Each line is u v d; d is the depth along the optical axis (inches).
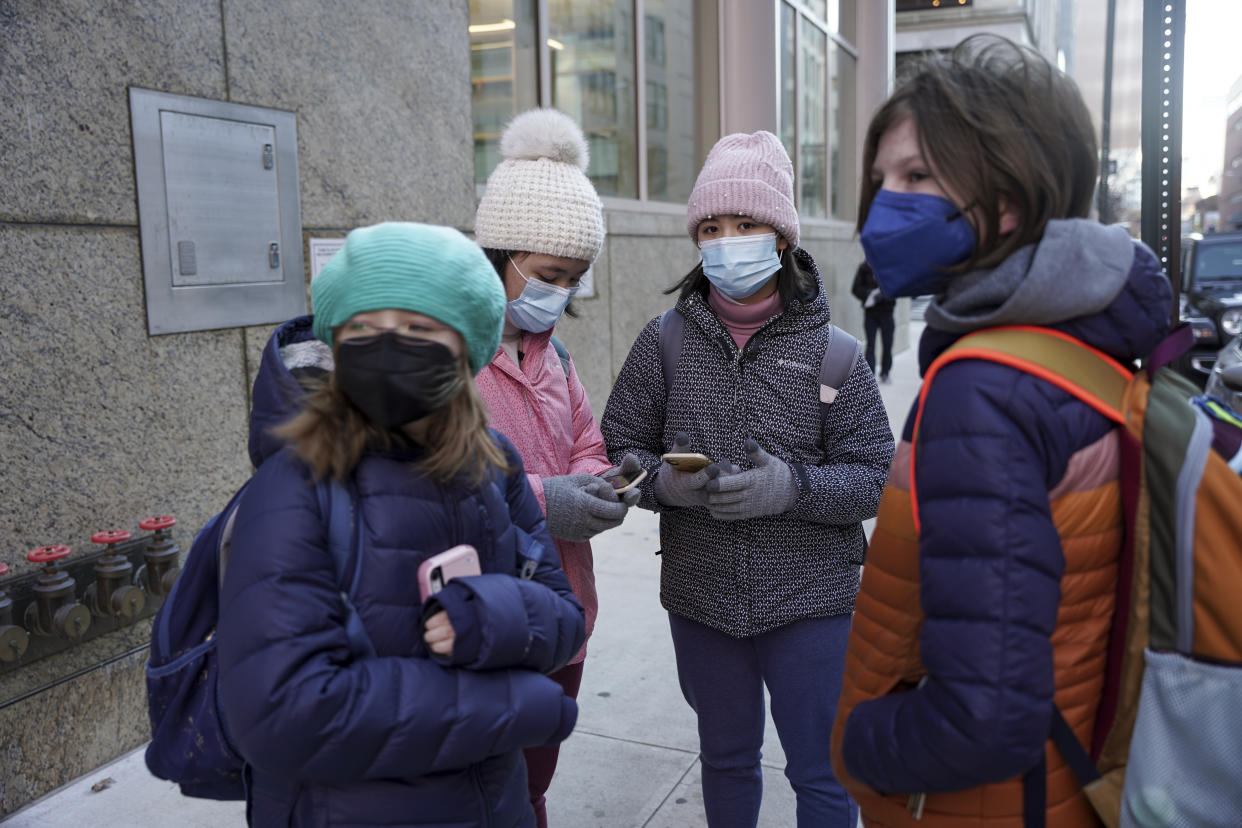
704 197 88.3
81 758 120.3
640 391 96.3
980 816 48.1
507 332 88.7
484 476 57.2
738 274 87.4
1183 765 44.0
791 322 90.0
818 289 92.0
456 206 187.6
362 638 50.3
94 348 121.3
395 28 170.1
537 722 52.4
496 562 57.4
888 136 51.9
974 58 50.4
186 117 132.1
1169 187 147.2
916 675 50.8
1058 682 46.4
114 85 122.4
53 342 116.5
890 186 51.5
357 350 49.6
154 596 126.9
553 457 88.2
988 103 47.4
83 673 120.1
